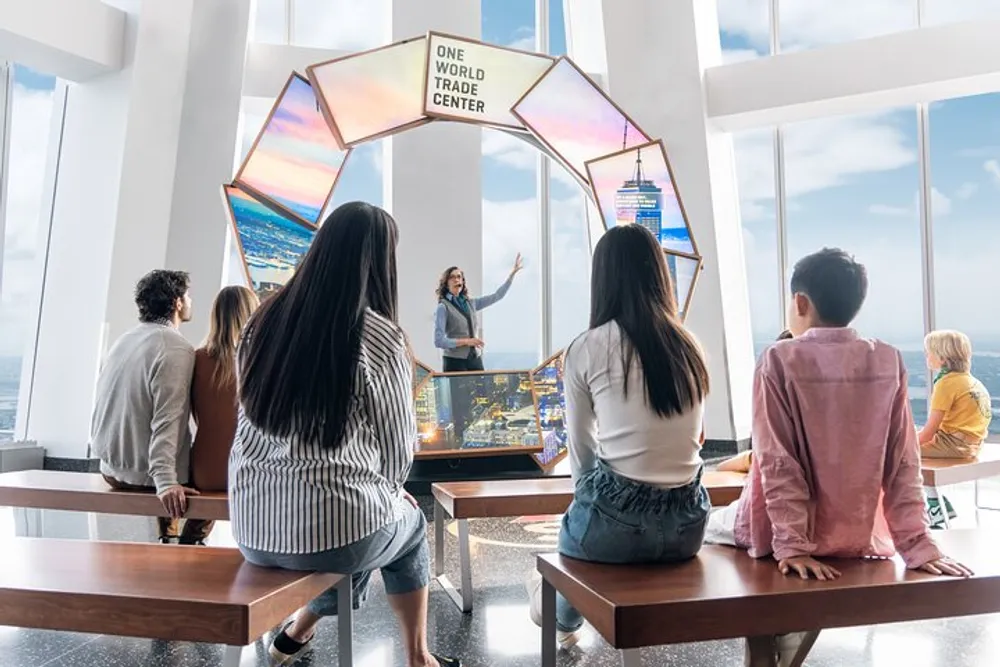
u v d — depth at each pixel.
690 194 6.24
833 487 1.55
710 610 1.34
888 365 1.58
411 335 6.26
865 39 5.76
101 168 5.37
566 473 3.87
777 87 6.02
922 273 6.31
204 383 2.38
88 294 5.31
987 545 1.74
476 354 4.97
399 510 1.71
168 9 5.52
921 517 1.54
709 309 6.18
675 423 1.60
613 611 1.30
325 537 1.54
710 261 6.18
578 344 1.71
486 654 2.13
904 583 1.43
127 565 1.61
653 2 6.32
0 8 4.55
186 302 2.54
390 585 1.84
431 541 3.47
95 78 5.43
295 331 1.54
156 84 5.47
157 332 2.36
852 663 2.07
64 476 2.63
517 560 3.17
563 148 4.51
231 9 5.81
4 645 2.17
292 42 6.74
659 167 4.75
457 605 2.56
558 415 4.00
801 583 1.44
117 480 2.38
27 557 1.67
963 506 4.33
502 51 4.38
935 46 5.53
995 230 6.15
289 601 1.47
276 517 1.56
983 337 6.11
